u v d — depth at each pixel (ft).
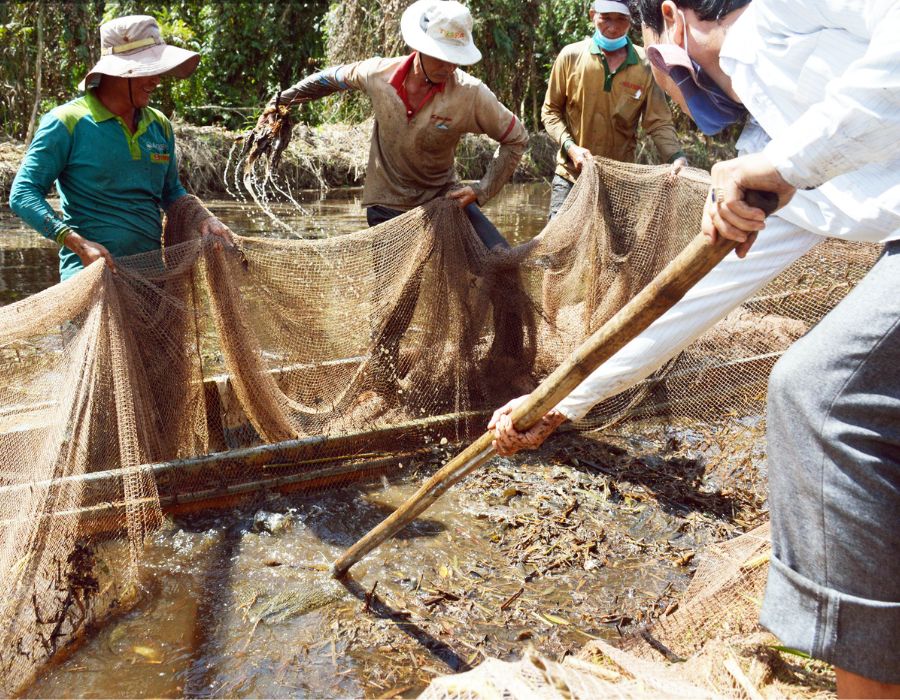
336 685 7.82
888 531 4.84
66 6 44.32
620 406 13.94
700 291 6.74
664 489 12.17
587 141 16.87
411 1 39.52
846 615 5.01
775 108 5.74
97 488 9.87
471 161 48.65
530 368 13.71
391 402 12.95
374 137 14.21
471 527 10.96
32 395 9.78
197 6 53.78
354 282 12.20
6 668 7.76
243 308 11.40
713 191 5.21
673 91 6.77
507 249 13.21
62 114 10.83
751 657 7.02
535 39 53.57
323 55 54.08
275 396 11.79
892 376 4.81
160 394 11.14
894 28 4.51
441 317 12.99
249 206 35.81
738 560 8.54
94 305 9.90
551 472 12.62
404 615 8.96
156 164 11.69
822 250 13.24
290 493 11.76
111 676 7.89
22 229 29.07
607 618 9.07
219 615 8.89
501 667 4.88
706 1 6.10
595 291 13.88
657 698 4.80
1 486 9.00
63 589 8.82
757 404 14.06
